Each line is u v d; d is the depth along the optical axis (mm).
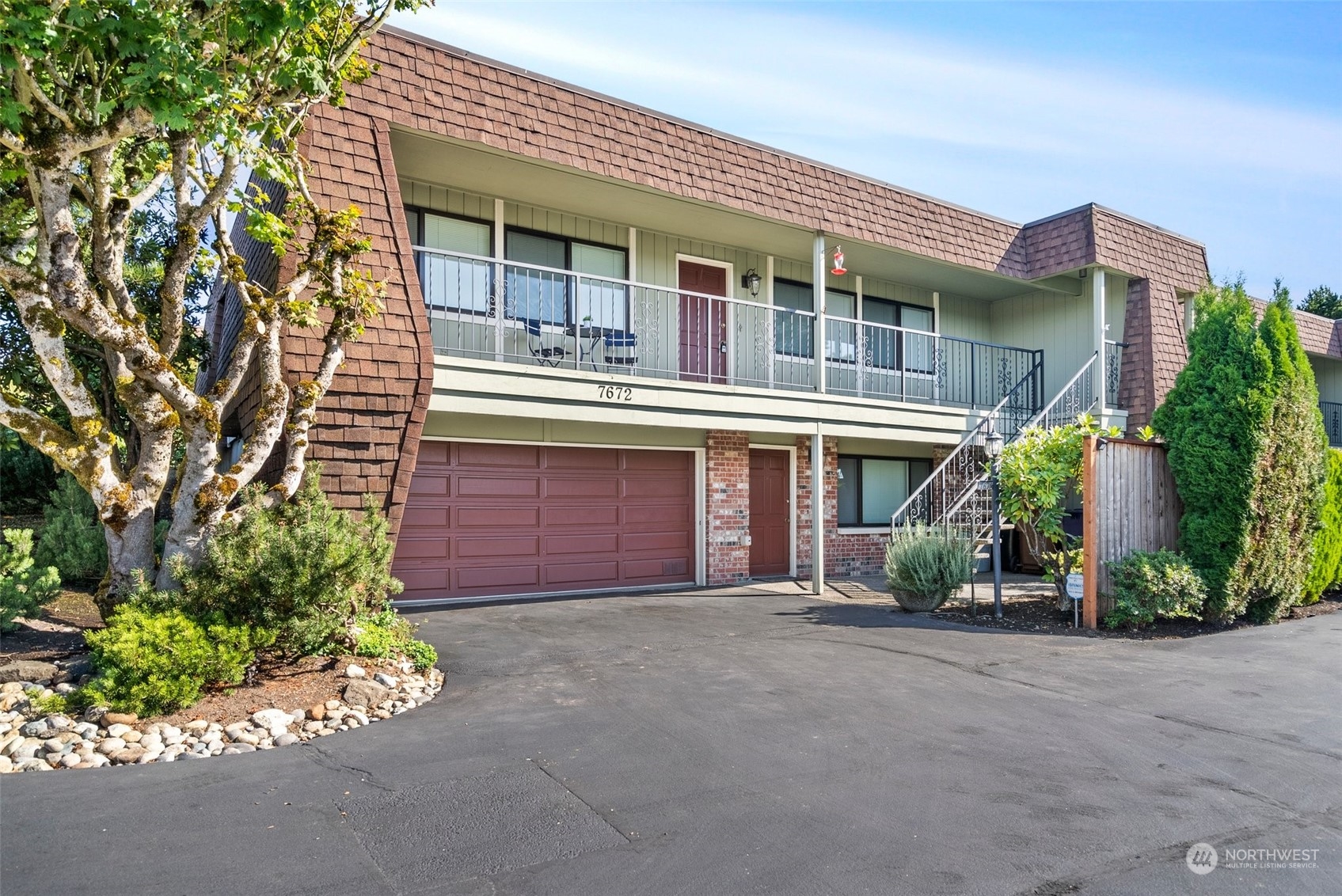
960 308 16766
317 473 7094
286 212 7570
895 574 10086
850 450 15055
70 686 5637
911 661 7281
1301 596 10477
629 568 12266
